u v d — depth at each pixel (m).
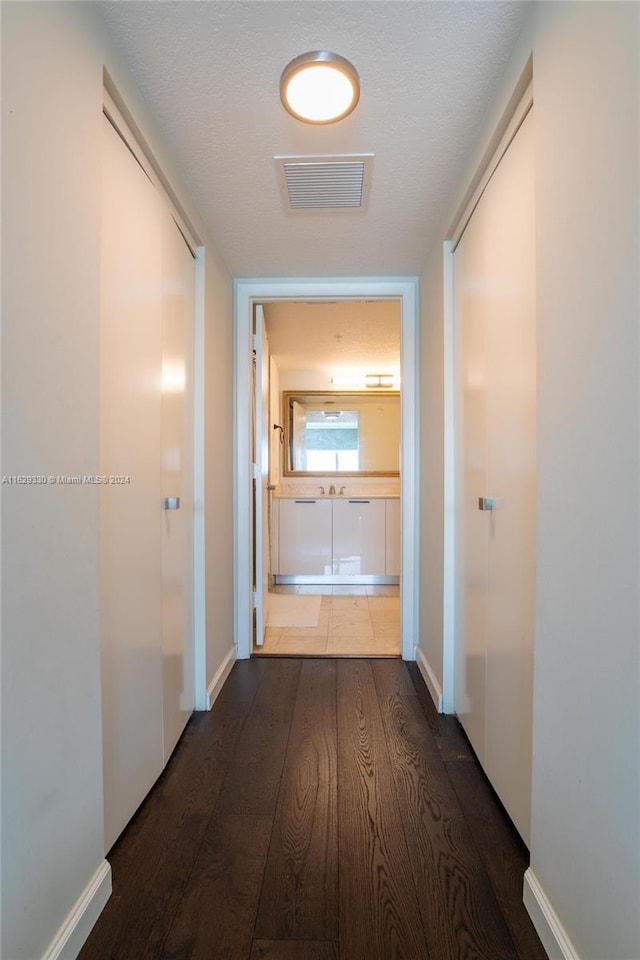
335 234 2.07
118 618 1.23
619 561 0.73
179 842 1.24
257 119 1.37
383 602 3.79
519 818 1.23
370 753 1.67
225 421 2.37
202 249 1.94
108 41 1.09
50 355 0.87
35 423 0.83
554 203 0.93
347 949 0.96
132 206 1.30
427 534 2.30
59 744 0.90
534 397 1.13
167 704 1.60
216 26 1.08
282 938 0.98
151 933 0.99
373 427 4.79
